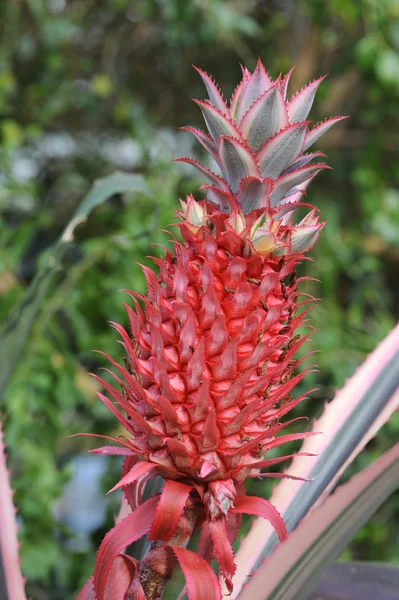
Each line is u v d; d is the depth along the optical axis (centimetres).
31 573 110
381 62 148
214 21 153
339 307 171
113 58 184
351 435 61
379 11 147
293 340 50
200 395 48
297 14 173
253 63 178
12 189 139
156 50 188
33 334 111
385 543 157
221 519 49
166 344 50
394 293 201
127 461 54
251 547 59
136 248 127
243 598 48
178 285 50
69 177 185
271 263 51
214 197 53
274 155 52
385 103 166
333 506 49
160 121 193
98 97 181
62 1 178
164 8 153
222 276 50
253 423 50
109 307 132
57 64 170
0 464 57
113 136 186
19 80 180
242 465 49
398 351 63
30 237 138
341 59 163
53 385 123
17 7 167
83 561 124
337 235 163
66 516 160
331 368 138
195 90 191
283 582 48
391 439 144
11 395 110
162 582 51
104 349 133
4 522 56
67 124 184
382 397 61
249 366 49
